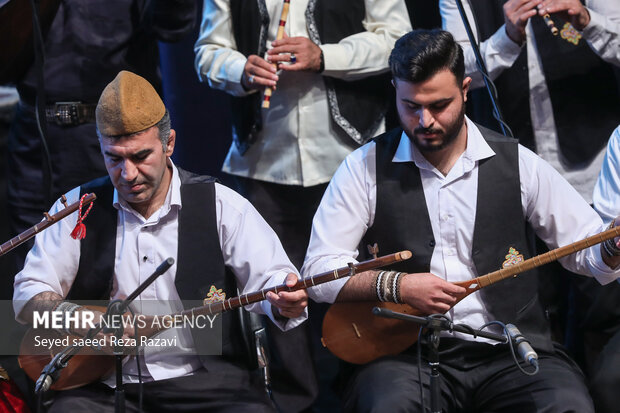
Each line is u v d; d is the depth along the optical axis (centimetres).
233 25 838
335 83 800
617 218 590
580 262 617
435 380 539
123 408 534
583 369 791
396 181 634
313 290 629
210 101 1039
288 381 758
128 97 577
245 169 833
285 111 807
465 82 616
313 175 805
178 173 635
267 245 631
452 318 628
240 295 590
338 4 812
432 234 629
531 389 594
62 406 591
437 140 600
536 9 761
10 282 929
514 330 562
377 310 514
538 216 636
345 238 641
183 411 605
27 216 837
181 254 618
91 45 809
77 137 809
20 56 808
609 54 767
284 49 769
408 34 605
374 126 813
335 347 638
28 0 788
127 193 591
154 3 815
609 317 777
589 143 786
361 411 591
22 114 829
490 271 623
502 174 627
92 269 619
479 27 813
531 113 800
